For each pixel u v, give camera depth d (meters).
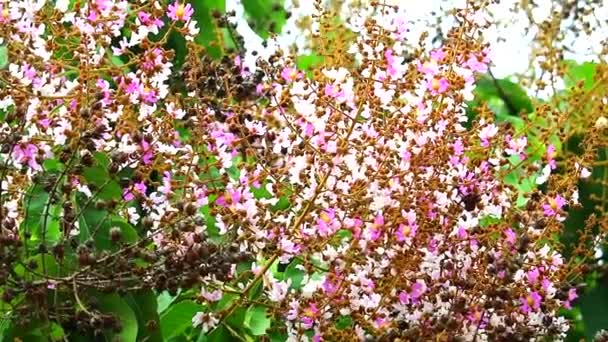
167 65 1.89
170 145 1.88
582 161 2.00
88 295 1.81
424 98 1.93
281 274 2.07
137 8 1.93
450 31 2.00
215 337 1.93
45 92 1.83
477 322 1.86
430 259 1.87
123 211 1.90
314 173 1.86
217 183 1.94
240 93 1.95
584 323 2.18
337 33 2.16
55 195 1.81
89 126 1.78
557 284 1.97
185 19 1.91
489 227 1.92
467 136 1.94
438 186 1.89
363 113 1.90
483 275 1.87
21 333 1.77
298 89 1.90
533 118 2.18
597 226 2.27
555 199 1.95
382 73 1.91
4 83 1.81
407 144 1.89
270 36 2.17
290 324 1.86
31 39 1.86
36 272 1.73
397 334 1.80
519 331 1.85
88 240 1.77
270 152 1.90
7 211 1.73
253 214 1.84
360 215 1.86
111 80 2.10
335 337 1.84
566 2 2.26
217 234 2.00
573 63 2.32
